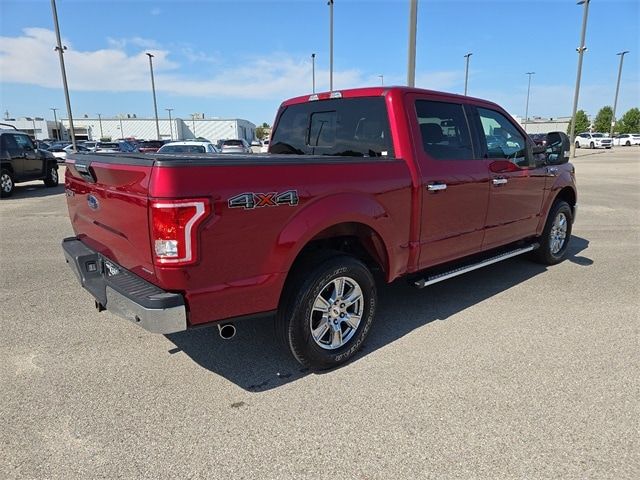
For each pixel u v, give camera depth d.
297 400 3.04
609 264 6.22
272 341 3.93
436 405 2.97
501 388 3.16
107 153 3.55
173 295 2.66
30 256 6.68
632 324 4.21
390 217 3.61
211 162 2.65
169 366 3.50
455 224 4.26
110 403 3.01
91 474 2.38
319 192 3.12
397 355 3.65
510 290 5.16
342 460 2.49
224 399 3.06
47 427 2.76
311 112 4.64
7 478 2.35
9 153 13.67
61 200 12.94
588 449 2.55
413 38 9.05
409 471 2.40
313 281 3.19
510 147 4.94
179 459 2.50
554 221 5.90
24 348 3.76
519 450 2.55
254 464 2.46
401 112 3.84
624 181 17.53
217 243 2.70
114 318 4.38
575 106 31.27
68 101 25.48
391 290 5.19
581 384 3.20
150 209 2.58
